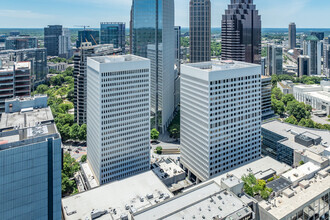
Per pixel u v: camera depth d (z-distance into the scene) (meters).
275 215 134.62
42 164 105.50
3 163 97.44
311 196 148.50
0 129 128.25
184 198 141.62
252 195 157.50
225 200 134.88
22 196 102.69
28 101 159.12
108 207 154.75
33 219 105.81
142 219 125.88
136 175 188.25
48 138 107.75
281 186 163.12
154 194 166.62
